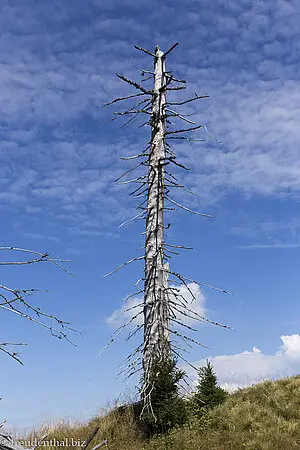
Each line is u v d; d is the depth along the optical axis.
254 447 12.85
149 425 15.67
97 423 15.96
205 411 16.09
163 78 19.67
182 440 13.73
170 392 15.87
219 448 13.01
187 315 16.89
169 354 16.73
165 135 18.91
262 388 18.09
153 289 17.69
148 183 18.75
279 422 14.46
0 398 4.12
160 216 18.41
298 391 16.84
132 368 16.52
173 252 17.58
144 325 17.53
